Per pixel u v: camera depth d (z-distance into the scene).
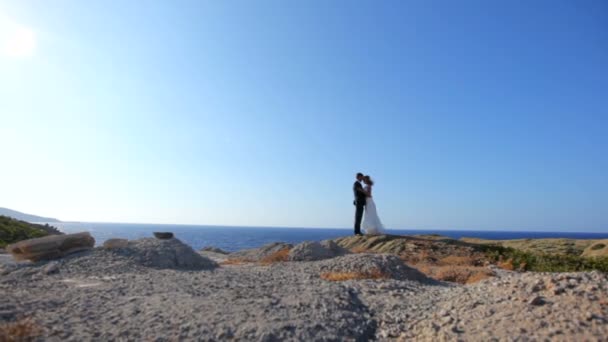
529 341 5.71
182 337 6.17
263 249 20.03
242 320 6.92
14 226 30.27
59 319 6.79
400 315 7.77
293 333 6.52
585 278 7.60
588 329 5.78
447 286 11.77
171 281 10.56
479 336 6.12
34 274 11.48
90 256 13.61
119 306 7.75
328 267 13.11
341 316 7.43
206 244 76.06
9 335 5.83
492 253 18.30
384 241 20.44
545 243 23.56
